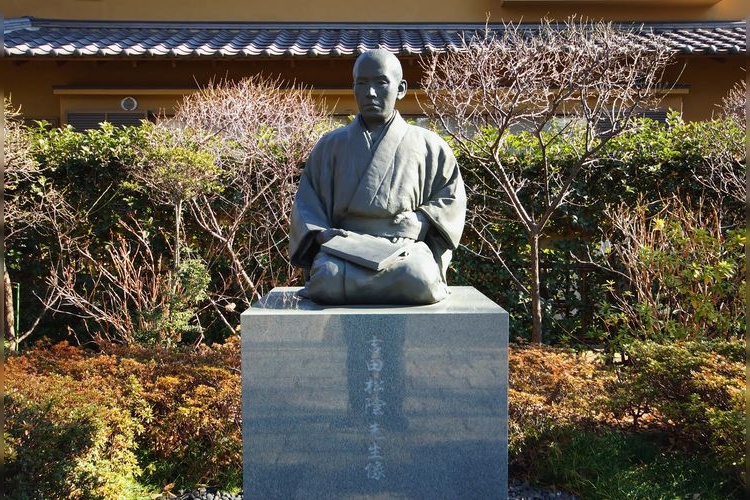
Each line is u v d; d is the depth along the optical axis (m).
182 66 8.70
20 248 6.66
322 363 2.97
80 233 6.68
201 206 6.55
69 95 8.67
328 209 3.45
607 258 6.42
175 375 4.52
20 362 4.60
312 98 8.45
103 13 9.67
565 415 4.25
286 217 6.23
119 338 6.45
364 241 3.25
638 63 6.41
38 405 3.52
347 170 3.38
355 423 2.99
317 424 2.98
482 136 6.20
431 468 3.00
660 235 5.85
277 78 8.37
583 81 5.44
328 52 8.00
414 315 2.96
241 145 6.38
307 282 3.44
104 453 3.69
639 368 4.55
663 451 4.24
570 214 6.62
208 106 6.75
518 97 5.30
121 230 6.74
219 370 4.54
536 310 5.88
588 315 6.72
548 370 4.66
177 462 4.09
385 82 3.33
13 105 8.79
